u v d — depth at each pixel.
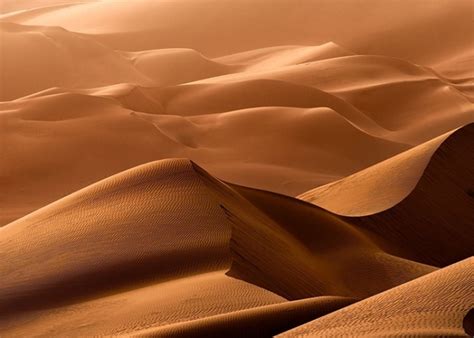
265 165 79.69
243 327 19.55
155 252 26.55
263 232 30.83
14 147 73.31
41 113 79.88
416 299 16.83
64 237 28.61
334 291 30.08
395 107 110.94
